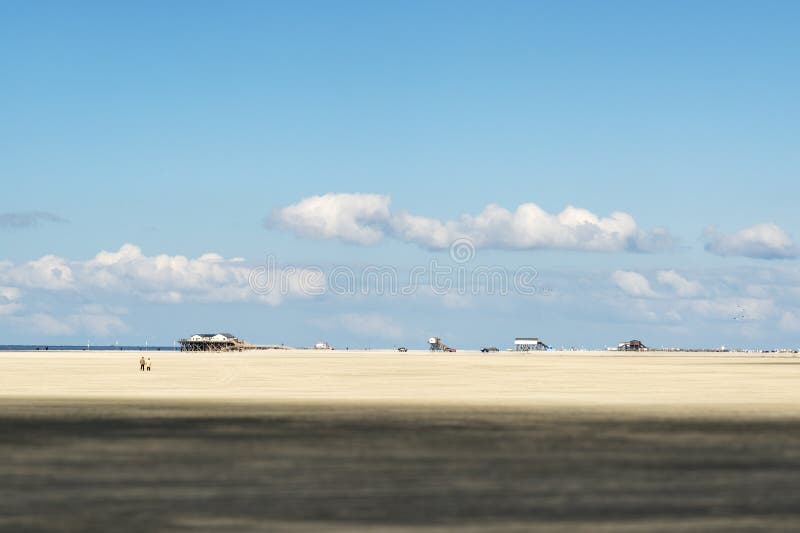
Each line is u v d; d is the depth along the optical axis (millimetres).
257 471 37719
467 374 157125
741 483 35000
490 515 29078
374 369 183125
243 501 31312
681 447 45750
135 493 32781
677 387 111062
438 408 72250
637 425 57438
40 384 116750
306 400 82500
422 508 30156
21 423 57781
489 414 66125
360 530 27031
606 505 30688
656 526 27500
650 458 41656
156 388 106875
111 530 27000
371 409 71000
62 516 28875
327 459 41156
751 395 93312
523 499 31750
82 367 186125
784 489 33688
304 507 30297
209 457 41781
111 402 78812
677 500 31594
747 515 29094
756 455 42719
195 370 172750
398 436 50531
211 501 31328
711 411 69688
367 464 39719
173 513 29344
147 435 50656
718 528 27250
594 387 111750
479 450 44312
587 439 49250
